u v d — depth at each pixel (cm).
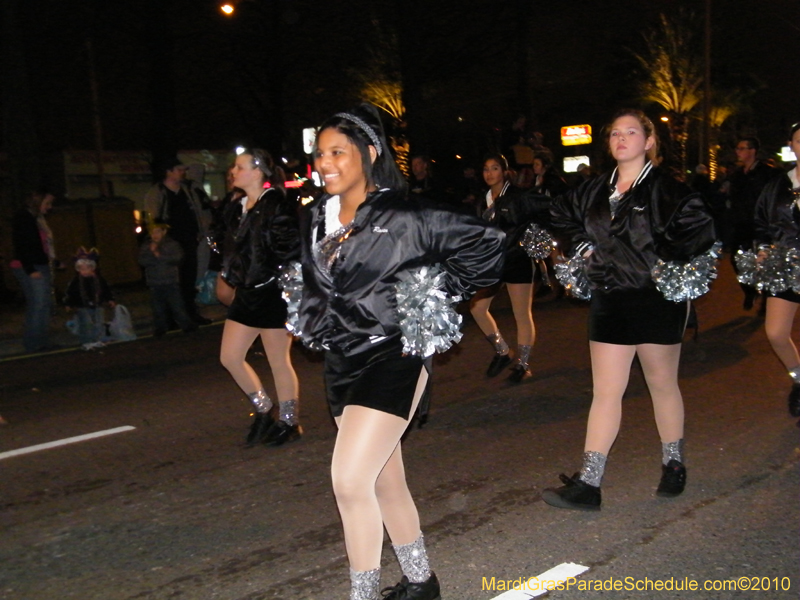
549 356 891
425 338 323
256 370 903
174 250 1140
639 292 454
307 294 344
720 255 458
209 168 2650
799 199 575
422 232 326
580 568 411
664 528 453
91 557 453
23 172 1572
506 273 758
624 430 628
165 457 620
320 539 461
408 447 613
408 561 361
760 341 917
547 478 539
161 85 1862
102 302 1096
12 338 1151
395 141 2053
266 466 586
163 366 955
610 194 459
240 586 411
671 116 3145
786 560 411
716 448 578
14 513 521
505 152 1580
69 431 704
